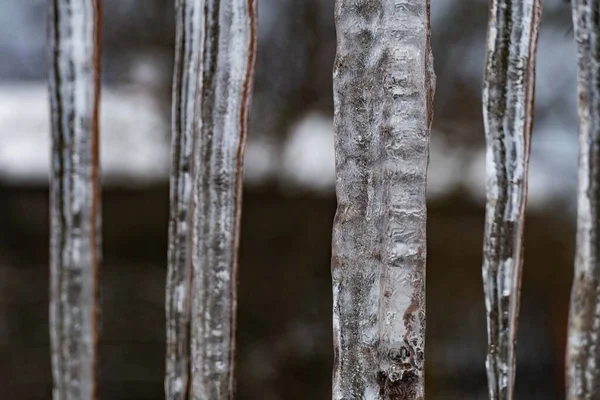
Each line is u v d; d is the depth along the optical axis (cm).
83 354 75
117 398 267
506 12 72
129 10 332
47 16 75
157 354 283
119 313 296
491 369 72
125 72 343
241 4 73
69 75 75
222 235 73
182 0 75
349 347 69
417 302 68
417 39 69
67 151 75
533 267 284
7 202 323
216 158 73
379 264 69
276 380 269
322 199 316
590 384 71
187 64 75
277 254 306
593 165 71
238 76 73
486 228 72
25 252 321
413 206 68
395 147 68
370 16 69
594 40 72
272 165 322
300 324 285
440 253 296
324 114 327
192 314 74
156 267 320
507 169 72
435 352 280
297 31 319
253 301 293
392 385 68
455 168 301
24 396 268
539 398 279
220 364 73
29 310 297
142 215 325
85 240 75
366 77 69
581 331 71
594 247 71
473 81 284
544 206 282
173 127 75
